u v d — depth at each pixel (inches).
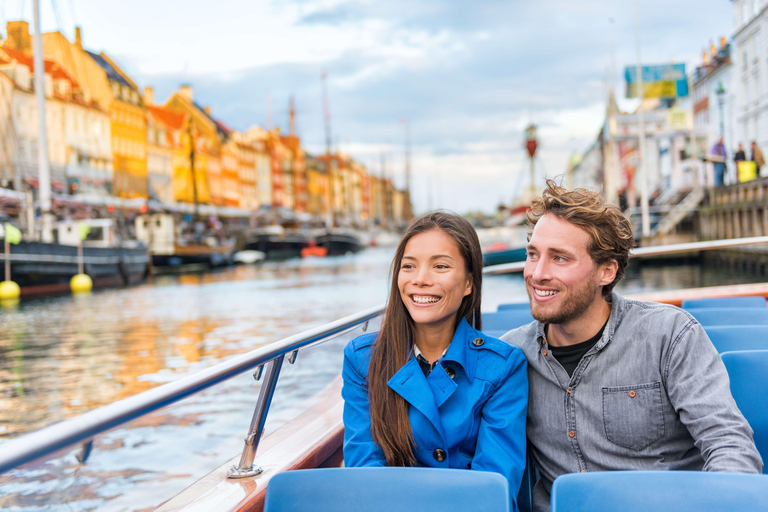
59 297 1008.9
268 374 68.9
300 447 78.0
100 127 1716.3
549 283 65.2
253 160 2906.0
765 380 70.6
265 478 69.0
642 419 64.7
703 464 65.6
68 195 1529.3
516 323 119.9
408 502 49.1
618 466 65.4
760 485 46.2
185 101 2393.0
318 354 387.2
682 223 1478.8
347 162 4306.1
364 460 66.7
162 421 226.7
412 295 67.9
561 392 68.0
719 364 63.8
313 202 3659.0
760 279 1098.7
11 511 151.4
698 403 61.6
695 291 198.5
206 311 828.0
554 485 48.6
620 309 67.0
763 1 1475.1
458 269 67.9
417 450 66.0
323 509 49.8
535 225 67.7
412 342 69.2
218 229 2133.4
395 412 65.8
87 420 40.3
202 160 2317.9
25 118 1464.1
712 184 1491.1
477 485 48.6
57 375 449.1
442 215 69.6
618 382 65.4
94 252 1121.4
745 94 1585.9
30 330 673.0
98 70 1734.7
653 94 1531.7
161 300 968.9
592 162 2477.9
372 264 1881.2
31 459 35.9
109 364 488.7
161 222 1676.9
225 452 190.9
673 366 63.9
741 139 1620.3
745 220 1220.5
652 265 1418.6
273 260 2154.3
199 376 52.9
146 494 159.6
